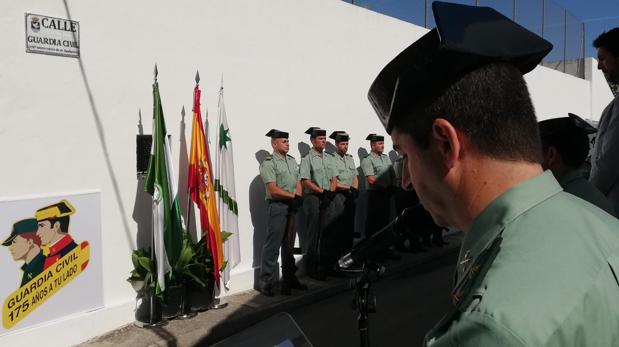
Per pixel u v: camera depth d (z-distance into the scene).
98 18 4.66
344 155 7.11
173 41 5.29
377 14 8.07
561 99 14.58
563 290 0.62
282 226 5.96
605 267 0.67
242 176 6.09
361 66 7.80
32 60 4.23
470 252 0.78
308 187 6.48
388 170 7.60
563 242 0.68
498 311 0.60
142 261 4.81
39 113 4.28
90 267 4.59
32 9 4.22
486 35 0.78
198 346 4.69
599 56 2.83
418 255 8.00
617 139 2.53
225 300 5.74
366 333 1.66
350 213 7.02
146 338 4.59
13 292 4.07
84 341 4.52
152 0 5.08
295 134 6.74
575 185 2.53
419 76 0.79
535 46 0.80
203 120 5.62
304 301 5.95
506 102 0.75
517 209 0.75
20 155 4.17
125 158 4.90
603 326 0.62
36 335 4.20
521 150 0.77
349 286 1.73
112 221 4.81
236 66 5.96
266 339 1.30
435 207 0.87
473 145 0.77
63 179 4.44
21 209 4.12
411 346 4.73
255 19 6.14
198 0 5.50
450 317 0.68
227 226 5.69
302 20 6.77
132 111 4.95
